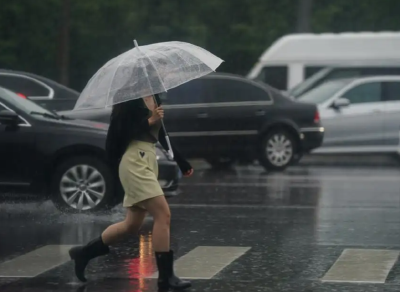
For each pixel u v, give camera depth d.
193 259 14.84
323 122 34.28
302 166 33.88
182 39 47.59
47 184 19.11
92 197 19.14
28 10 46.19
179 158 12.70
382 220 19.14
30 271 13.92
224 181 27.48
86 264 13.05
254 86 30.73
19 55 46.59
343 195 23.67
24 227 17.89
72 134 18.94
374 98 34.66
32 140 18.86
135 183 12.31
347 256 15.05
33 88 28.39
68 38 44.59
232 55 49.28
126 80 11.87
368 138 34.38
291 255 15.16
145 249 15.68
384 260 14.70
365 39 40.19
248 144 30.52
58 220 18.66
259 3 49.62
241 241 16.56
